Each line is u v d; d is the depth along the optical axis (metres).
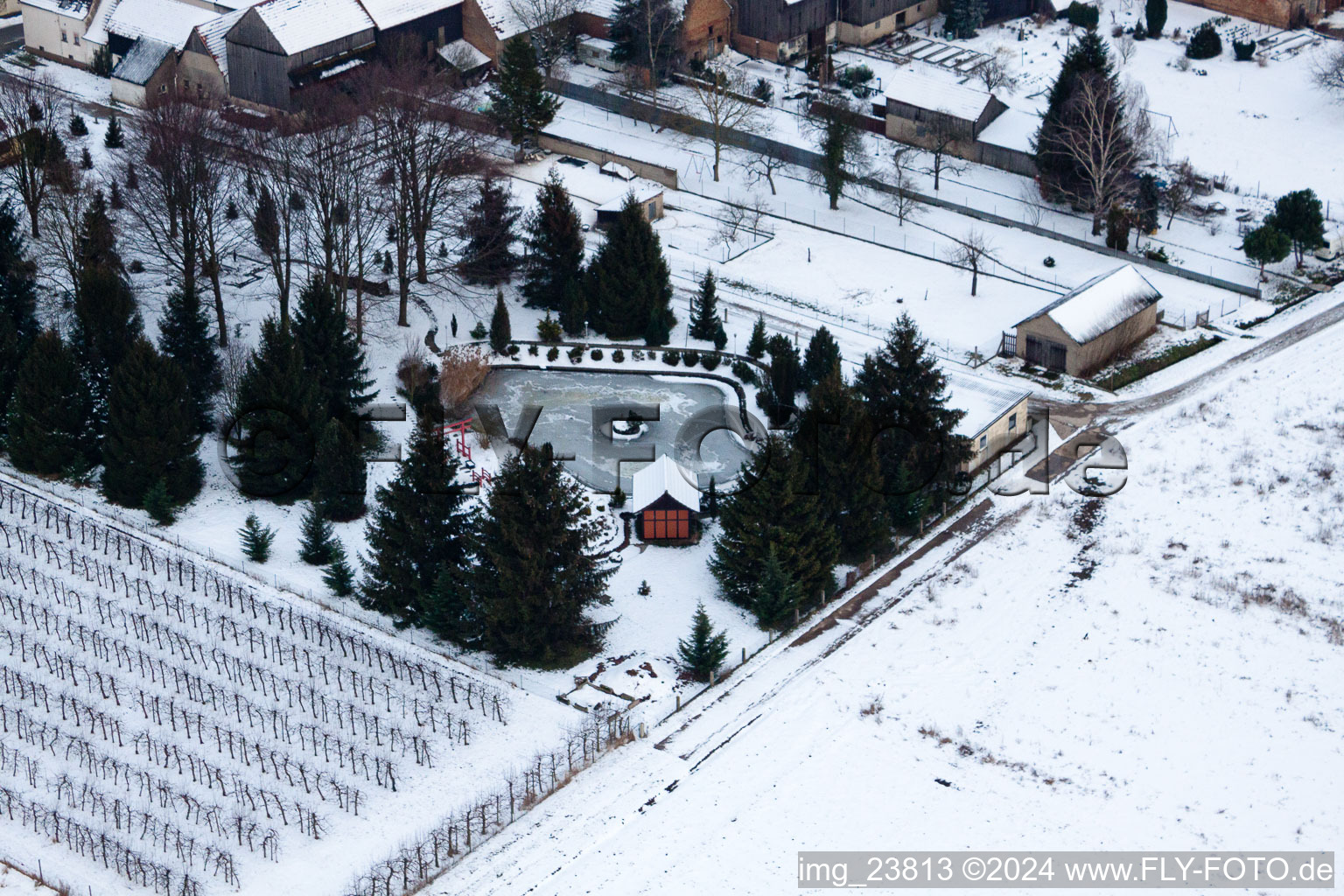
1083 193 130.38
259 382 95.12
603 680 83.75
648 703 82.31
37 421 96.19
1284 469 101.69
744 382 109.88
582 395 108.38
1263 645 87.19
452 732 79.81
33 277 111.38
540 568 82.44
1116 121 127.25
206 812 74.38
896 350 93.94
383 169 116.94
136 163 114.31
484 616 84.50
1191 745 80.56
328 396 99.81
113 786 76.25
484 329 113.94
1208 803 77.00
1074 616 89.62
